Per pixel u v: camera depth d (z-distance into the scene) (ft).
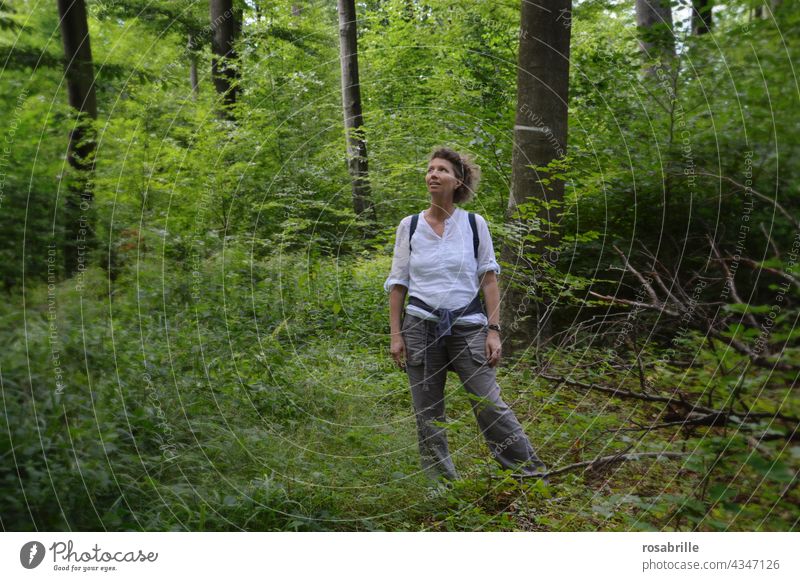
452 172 11.53
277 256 25.68
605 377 13.47
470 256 11.48
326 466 11.61
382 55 44.11
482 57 29.35
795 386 7.55
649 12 26.40
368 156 32.99
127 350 13.47
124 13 26.78
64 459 9.21
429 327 11.41
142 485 9.91
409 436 13.46
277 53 37.52
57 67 20.44
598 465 10.02
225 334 17.17
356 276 24.56
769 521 7.68
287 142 32.55
